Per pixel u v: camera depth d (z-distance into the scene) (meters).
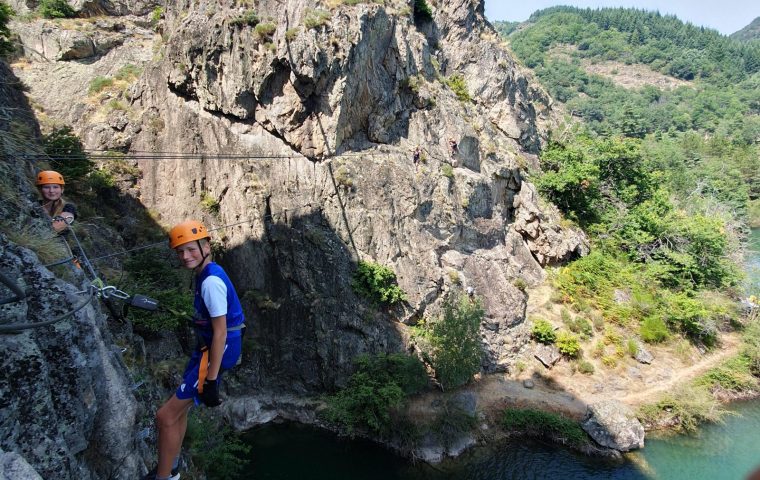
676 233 45.75
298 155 32.50
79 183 31.61
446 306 32.09
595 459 29.50
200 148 34.41
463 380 31.67
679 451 30.64
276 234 32.91
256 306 33.19
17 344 6.31
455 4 48.34
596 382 35.44
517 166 43.16
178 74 34.16
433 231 35.94
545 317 38.59
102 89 38.88
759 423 33.97
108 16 46.16
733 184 84.44
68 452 6.64
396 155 34.66
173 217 34.97
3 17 22.55
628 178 51.59
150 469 10.23
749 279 49.00
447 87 41.41
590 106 165.50
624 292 41.81
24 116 26.66
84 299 8.07
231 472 23.78
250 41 31.22
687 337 40.66
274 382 32.75
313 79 30.11
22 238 8.20
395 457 29.08
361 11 31.45
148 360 23.91
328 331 32.47
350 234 32.97
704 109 167.62
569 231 44.25
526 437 31.05
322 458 28.84
